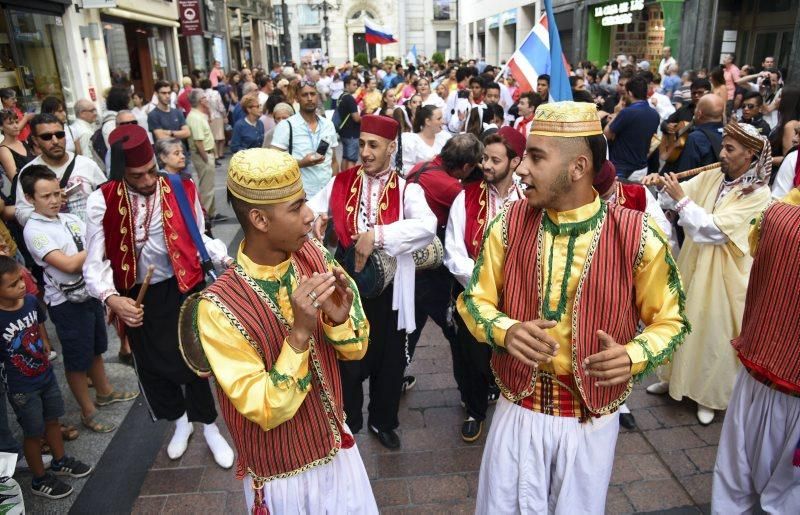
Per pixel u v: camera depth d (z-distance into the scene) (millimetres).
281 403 1540
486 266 2002
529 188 1803
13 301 2779
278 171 1521
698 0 14070
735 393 2420
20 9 8453
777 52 13555
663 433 3422
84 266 2848
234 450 3350
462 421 3588
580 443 1931
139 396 3891
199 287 3094
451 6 43281
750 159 3084
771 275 2117
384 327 3035
